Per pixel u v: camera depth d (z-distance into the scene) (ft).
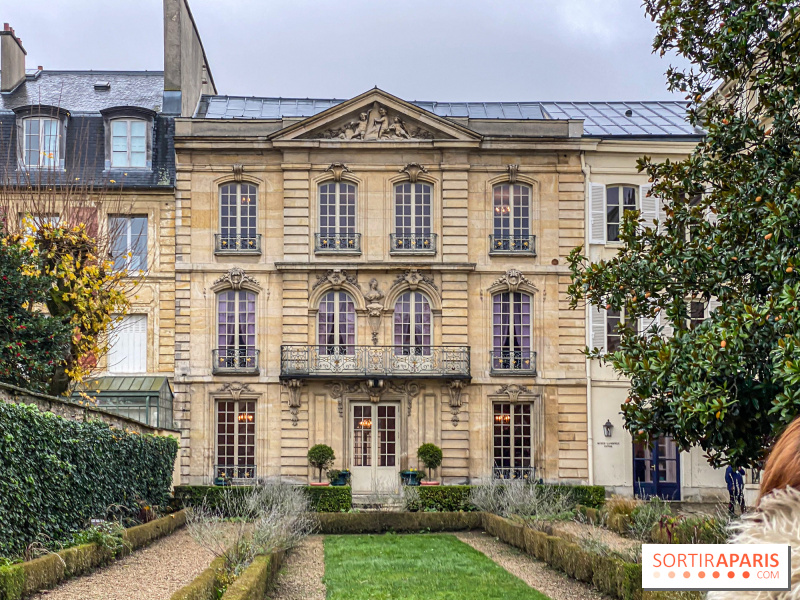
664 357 45.34
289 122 109.29
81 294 76.95
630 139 111.04
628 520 68.18
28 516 49.11
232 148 109.60
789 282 40.91
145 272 108.27
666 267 51.67
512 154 110.83
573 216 110.22
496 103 129.08
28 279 67.46
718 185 52.11
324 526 84.94
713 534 46.93
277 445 107.14
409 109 109.40
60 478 54.19
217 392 107.45
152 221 109.29
